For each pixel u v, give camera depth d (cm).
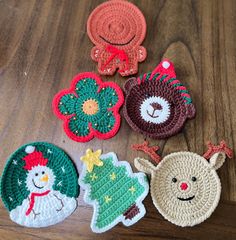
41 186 64
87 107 68
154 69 70
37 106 69
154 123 67
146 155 65
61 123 68
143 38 72
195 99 68
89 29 73
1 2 76
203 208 61
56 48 72
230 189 63
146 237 61
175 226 61
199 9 75
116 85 69
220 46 72
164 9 75
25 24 74
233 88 69
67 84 70
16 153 65
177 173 63
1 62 72
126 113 66
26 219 62
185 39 73
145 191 62
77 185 64
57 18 75
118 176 64
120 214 62
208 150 65
